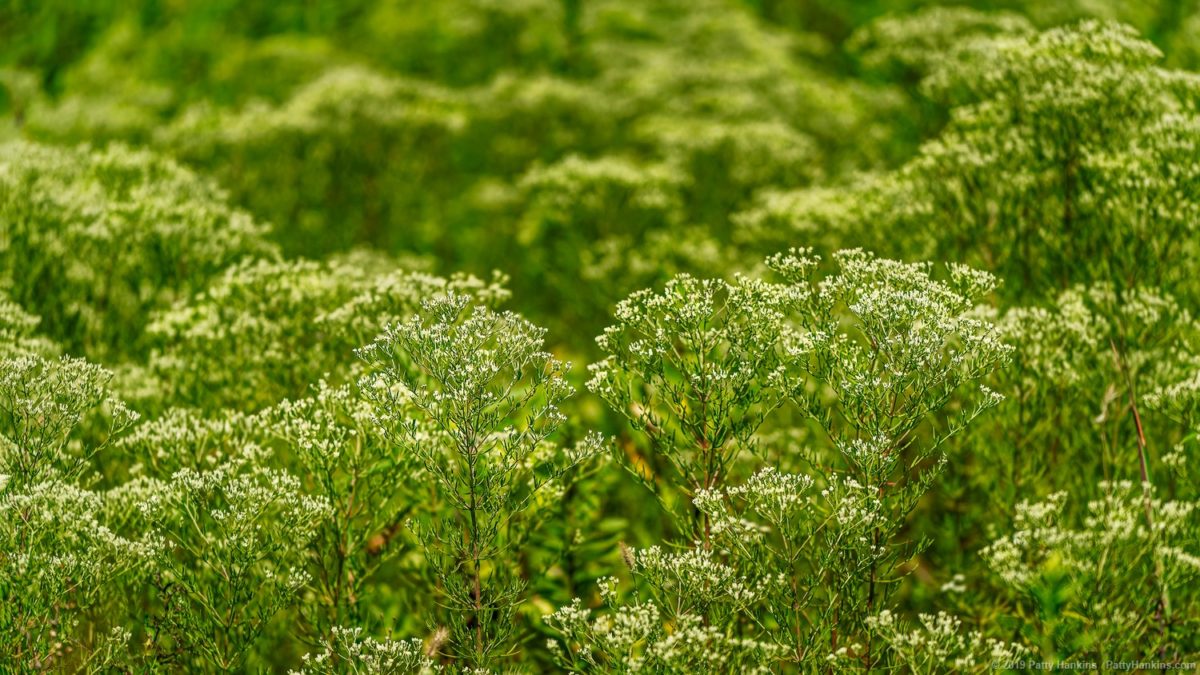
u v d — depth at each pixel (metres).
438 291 5.81
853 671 3.93
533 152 13.33
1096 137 6.28
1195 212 5.51
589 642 3.83
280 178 11.38
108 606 4.70
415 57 15.94
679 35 16.42
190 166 9.66
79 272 6.87
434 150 12.80
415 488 5.32
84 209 6.93
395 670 3.80
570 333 9.45
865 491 3.89
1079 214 6.22
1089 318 5.52
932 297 4.21
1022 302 6.55
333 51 15.81
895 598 5.78
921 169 7.02
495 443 3.92
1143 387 5.49
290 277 6.29
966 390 5.61
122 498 4.65
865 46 11.35
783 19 17.62
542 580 5.30
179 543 4.66
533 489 4.30
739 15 16.23
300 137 11.38
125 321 7.00
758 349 4.25
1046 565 4.34
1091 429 5.88
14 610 3.71
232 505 4.05
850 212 7.29
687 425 4.21
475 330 3.83
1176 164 5.71
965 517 6.09
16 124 11.51
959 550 5.86
